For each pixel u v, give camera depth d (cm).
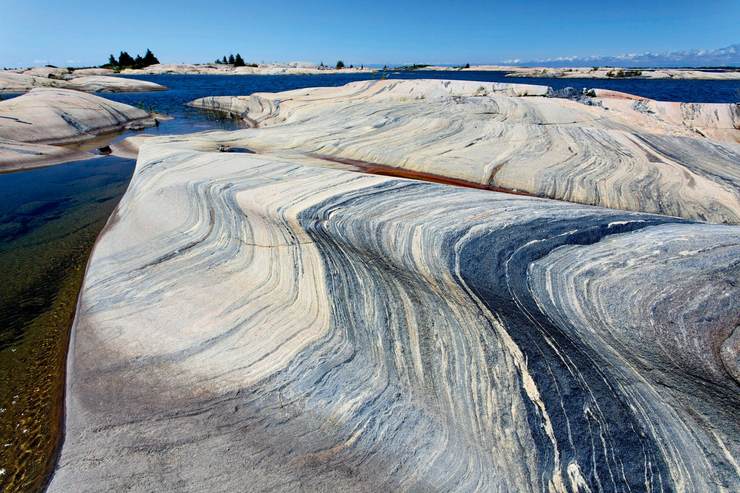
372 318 381
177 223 620
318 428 341
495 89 1744
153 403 381
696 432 229
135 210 711
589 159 709
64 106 2100
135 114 2484
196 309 486
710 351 235
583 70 7738
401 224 377
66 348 492
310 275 437
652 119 1125
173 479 312
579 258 308
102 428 360
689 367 239
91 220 939
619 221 349
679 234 310
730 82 5528
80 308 538
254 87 5303
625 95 1462
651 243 304
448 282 332
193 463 323
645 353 255
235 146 1039
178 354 433
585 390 269
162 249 598
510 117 1087
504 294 311
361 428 333
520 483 270
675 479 226
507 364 304
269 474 312
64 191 1156
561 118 1083
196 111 2972
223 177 610
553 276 302
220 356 421
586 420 263
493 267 321
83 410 382
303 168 603
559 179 656
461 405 313
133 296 530
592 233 334
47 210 1007
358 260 395
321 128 1133
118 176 1310
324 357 391
